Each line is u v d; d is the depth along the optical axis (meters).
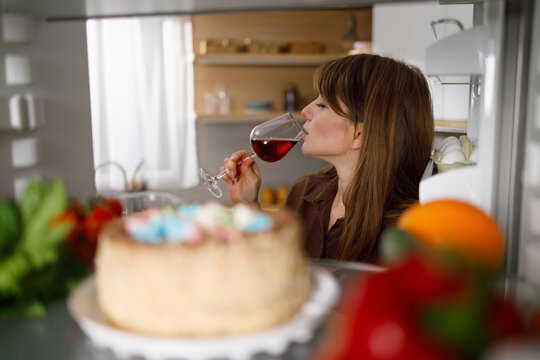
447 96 1.79
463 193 0.71
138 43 3.10
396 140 1.11
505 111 0.64
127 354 0.48
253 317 0.49
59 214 0.58
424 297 0.33
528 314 0.44
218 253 0.48
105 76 3.09
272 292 0.50
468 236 0.53
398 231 0.44
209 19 3.22
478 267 0.34
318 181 1.36
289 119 1.20
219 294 0.48
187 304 0.48
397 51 2.48
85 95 0.99
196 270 0.48
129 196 1.33
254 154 1.30
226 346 0.46
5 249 0.56
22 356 0.48
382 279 0.35
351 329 0.34
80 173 0.98
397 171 1.15
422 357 0.31
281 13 3.29
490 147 0.65
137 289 0.49
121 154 3.17
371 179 1.10
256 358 0.48
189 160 3.30
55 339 0.52
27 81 0.84
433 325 0.32
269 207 2.79
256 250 0.49
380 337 0.32
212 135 3.36
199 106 3.27
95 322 0.50
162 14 0.86
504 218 0.65
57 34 0.91
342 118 1.14
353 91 1.13
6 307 0.56
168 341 0.46
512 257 0.65
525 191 0.63
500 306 0.35
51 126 0.90
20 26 0.81
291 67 3.35
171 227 0.51
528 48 0.62
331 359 0.35
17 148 0.83
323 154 1.18
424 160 1.16
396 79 1.13
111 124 3.13
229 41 3.13
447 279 0.33
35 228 0.56
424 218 0.54
